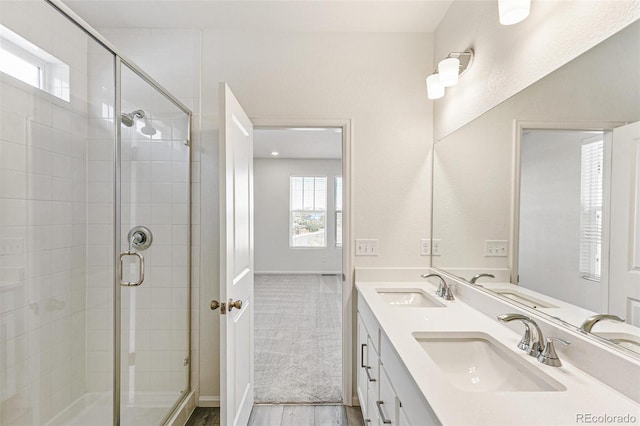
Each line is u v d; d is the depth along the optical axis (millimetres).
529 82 1279
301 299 5023
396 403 1175
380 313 1536
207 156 2238
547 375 944
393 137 2264
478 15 1666
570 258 1049
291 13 2045
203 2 1940
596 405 789
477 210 1659
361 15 2061
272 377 2586
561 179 1100
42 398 1791
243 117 1928
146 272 2107
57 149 1853
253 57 2244
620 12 877
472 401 801
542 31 1201
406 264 2277
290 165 7082
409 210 2271
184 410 2047
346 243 2262
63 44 1842
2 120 1609
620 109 871
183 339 2180
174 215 2180
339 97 2254
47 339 1821
